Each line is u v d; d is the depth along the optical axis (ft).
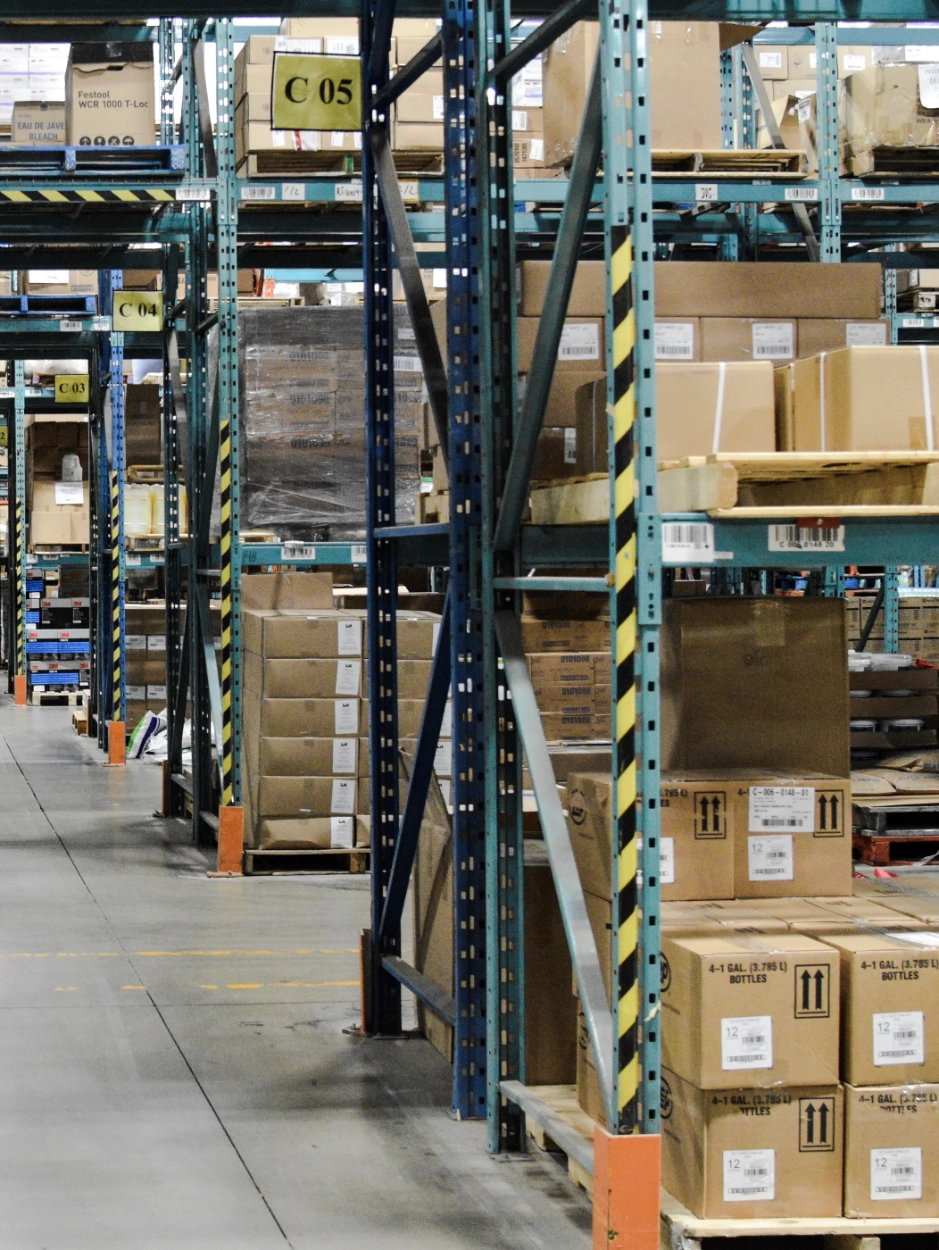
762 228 28.91
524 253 30.86
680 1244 11.12
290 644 27.58
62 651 64.18
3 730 53.57
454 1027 15.10
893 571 41.78
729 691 13.76
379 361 17.43
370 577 17.56
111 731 43.37
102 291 43.45
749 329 14.25
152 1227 12.37
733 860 13.12
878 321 14.53
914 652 42.88
